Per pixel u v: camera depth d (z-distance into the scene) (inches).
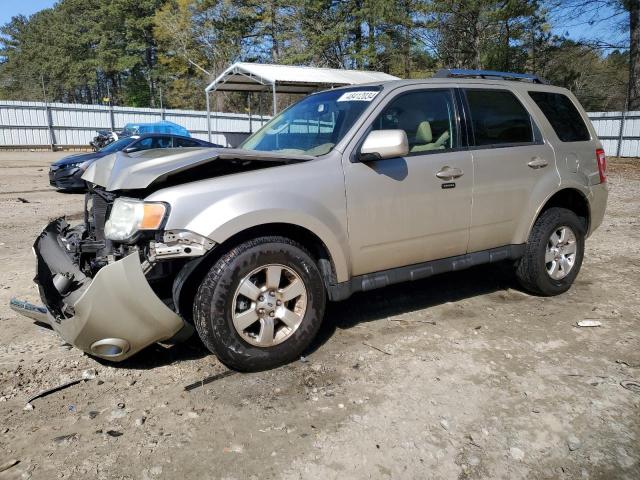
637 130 952.9
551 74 1048.2
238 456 104.1
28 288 206.7
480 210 171.3
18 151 1209.4
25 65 3225.9
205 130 1396.4
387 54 1330.0
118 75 2637.8
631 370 138.6
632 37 943.7
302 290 139.5
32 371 138.4
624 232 317.4
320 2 1393.9
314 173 140.1
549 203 197.0
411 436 110.1
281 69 759.1
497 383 131.6
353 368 139.3
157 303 123.5
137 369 139.5
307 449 106.1
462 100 172.2
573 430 112.3
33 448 106.6
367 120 151.6
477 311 181.2
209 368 139.6
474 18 1066.7
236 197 128.2
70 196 489.1
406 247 157.9
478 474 99.3
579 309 183.5
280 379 133.5
